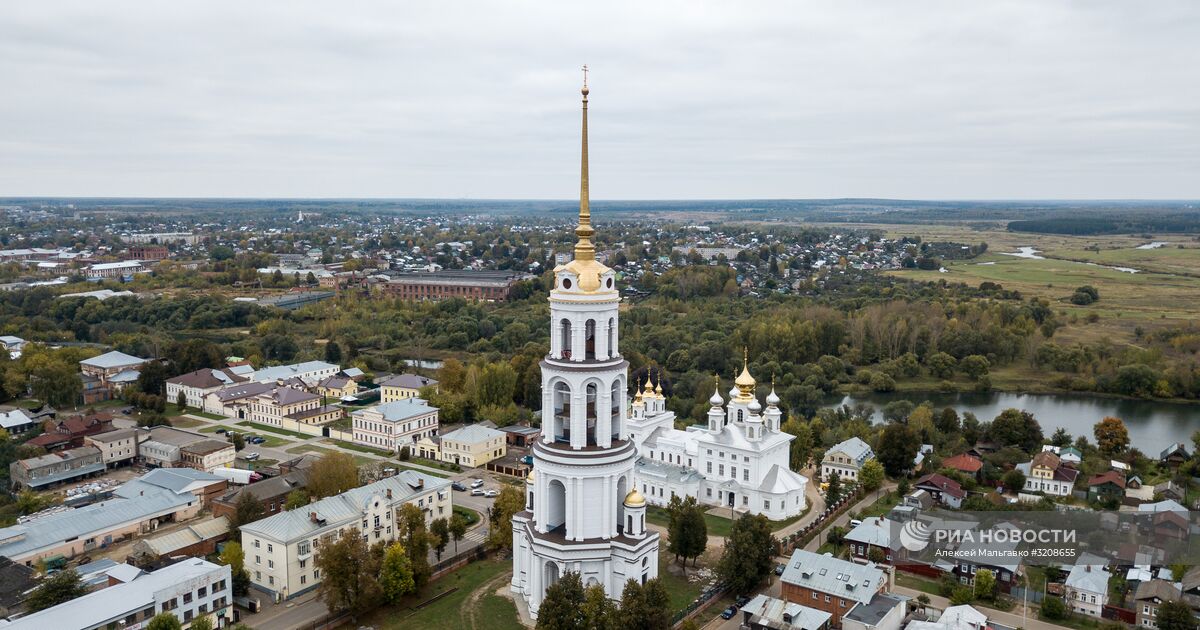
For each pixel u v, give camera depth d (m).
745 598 129.50
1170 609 116.69
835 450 191.75
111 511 153.62
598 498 114.94
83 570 129.50
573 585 108.44
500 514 149.25
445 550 147.62
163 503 160.12
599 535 115.81
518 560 127.94
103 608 110.50
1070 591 127.12
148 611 113.00
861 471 181.00
